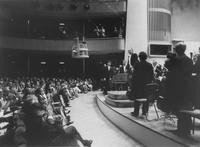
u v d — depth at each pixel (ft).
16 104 21.47
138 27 82.99
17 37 85.30
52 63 96.02
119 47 86.12
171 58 19.88
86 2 87.71
